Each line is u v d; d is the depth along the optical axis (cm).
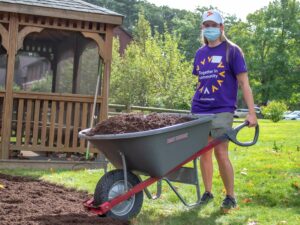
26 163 1012
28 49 1359
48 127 1139
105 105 1079
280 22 6456
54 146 1125
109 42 1077
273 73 6359
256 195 714
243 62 614
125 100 2834
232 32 6819
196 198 686
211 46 631
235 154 1209
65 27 1055
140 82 2872
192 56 8550
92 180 828
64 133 1134
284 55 6316
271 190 752
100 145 542
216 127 616
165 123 542
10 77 1032
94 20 1052
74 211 584
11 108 1037
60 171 956
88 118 1094
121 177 548
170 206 640
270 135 1927
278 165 1009
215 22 615
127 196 541
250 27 6675
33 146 1059
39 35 1319
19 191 708
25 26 1036
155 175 547
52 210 586
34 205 613
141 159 531
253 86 6356
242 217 582
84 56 1206
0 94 1033
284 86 6266
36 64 1370
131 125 535
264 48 6494
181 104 2966
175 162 548
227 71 620
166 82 2983
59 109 1074
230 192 626
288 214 601
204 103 628
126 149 526
